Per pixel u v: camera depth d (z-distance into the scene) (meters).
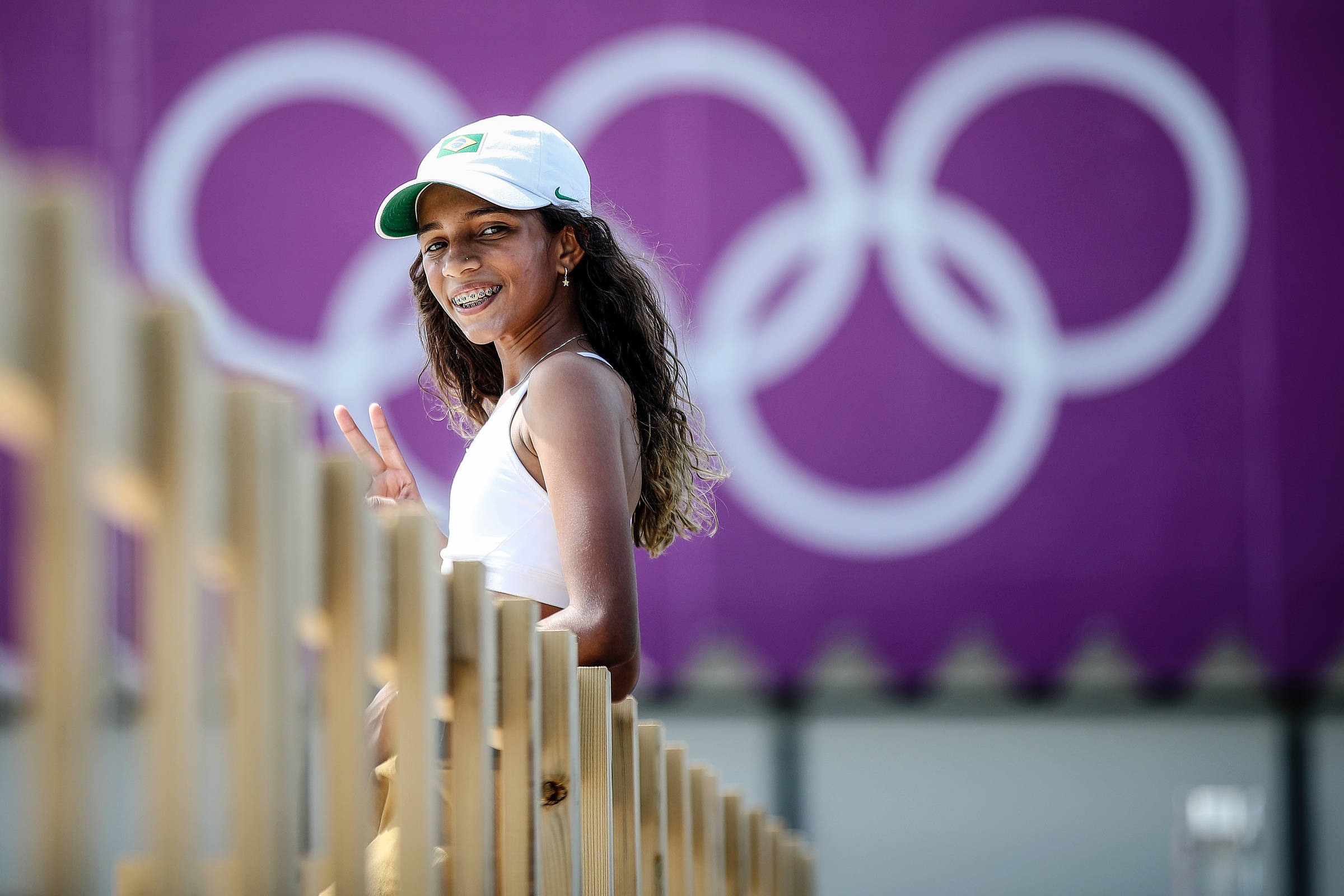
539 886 5.09
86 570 2.65
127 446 2.90
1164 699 20.89
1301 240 21.23
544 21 21.70
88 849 2.70
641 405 7.32
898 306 21.34
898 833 20.88
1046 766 20.92
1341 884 20.50
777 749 21.00
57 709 2.65
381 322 21.19
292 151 21.44
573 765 5.42
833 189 21.48
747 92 21.59
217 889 4.43
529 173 7.06
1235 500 21.05
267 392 3.42
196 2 21.53
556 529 6.47
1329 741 20.70
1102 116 21.50
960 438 21.20
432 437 21.03
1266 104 21.39
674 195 21.48
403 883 4.22
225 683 4.41
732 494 21.20
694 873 8.25
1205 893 18.34
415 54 21.64
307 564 3.72
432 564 4.37
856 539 21.12
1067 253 21.38
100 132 21.34
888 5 21.62
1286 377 21.11
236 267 21.27
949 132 21.53
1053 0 21.61
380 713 6.21
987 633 21.00
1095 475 21.12
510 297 7.10
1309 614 20.86
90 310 2.67
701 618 21.12
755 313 21.36
